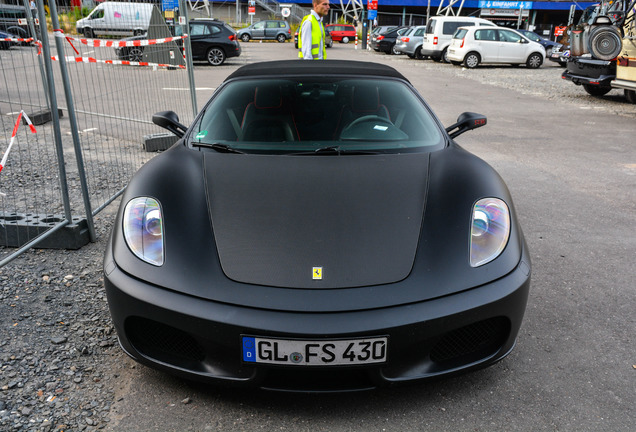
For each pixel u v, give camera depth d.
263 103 3.04
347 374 2.03
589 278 3.37
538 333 2.72
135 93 10.20
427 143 2.87
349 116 2.99
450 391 2.26
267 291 1.94
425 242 2.13
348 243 2.09
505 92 13.03
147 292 2.00
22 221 3.78
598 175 5.91
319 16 6.63
